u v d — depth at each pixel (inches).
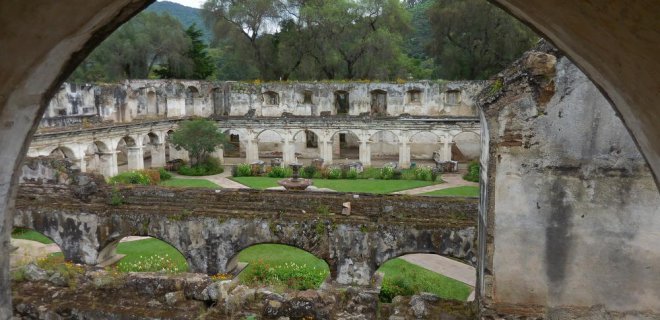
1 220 194.9
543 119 318.0
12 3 133.2
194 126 1355.8
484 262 337.7
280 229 569.6
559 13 146.6
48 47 161.0
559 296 327.6
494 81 354.9
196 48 2018.9
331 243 560.4
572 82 311.6
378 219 561.9
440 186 1178.0
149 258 673.0
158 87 1624.0
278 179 1283.2
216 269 587.5
